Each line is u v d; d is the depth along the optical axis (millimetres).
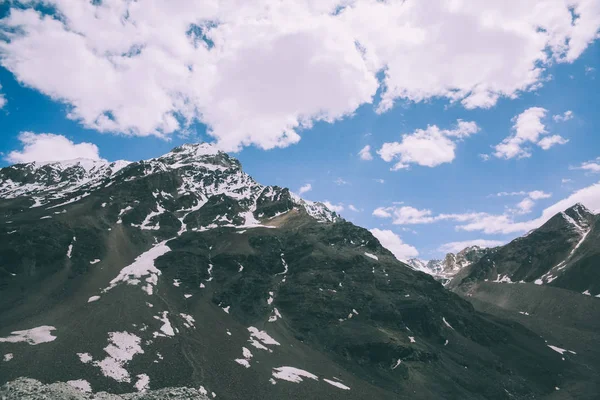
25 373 112625
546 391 181875
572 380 192250
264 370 144125
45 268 191375
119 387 115625
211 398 118625
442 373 172000
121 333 145250
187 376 127312
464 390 163375
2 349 122750
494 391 167125
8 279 179375
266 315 194250
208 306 188125
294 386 137000
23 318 148125
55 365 119188
